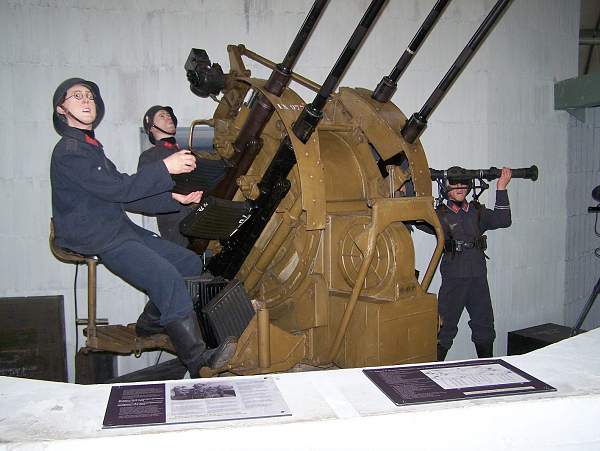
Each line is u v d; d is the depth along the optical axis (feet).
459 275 13.75
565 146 16.52
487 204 15.56
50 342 13.19
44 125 13.01
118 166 13.35
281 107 9.17
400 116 10.80
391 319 9.12
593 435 5.07
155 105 13.26
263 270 10.03
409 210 9.36
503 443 4.88
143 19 13.19
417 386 5.26
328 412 4.74
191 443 4.38
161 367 11.84
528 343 15.12
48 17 12.81
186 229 9.24
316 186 8.93
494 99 15.42
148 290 8.98
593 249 17.95
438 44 14.82
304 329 9.88
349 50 8.43
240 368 8.82
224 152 10.32
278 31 13.80
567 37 16.14
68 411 4.77
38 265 13.32
